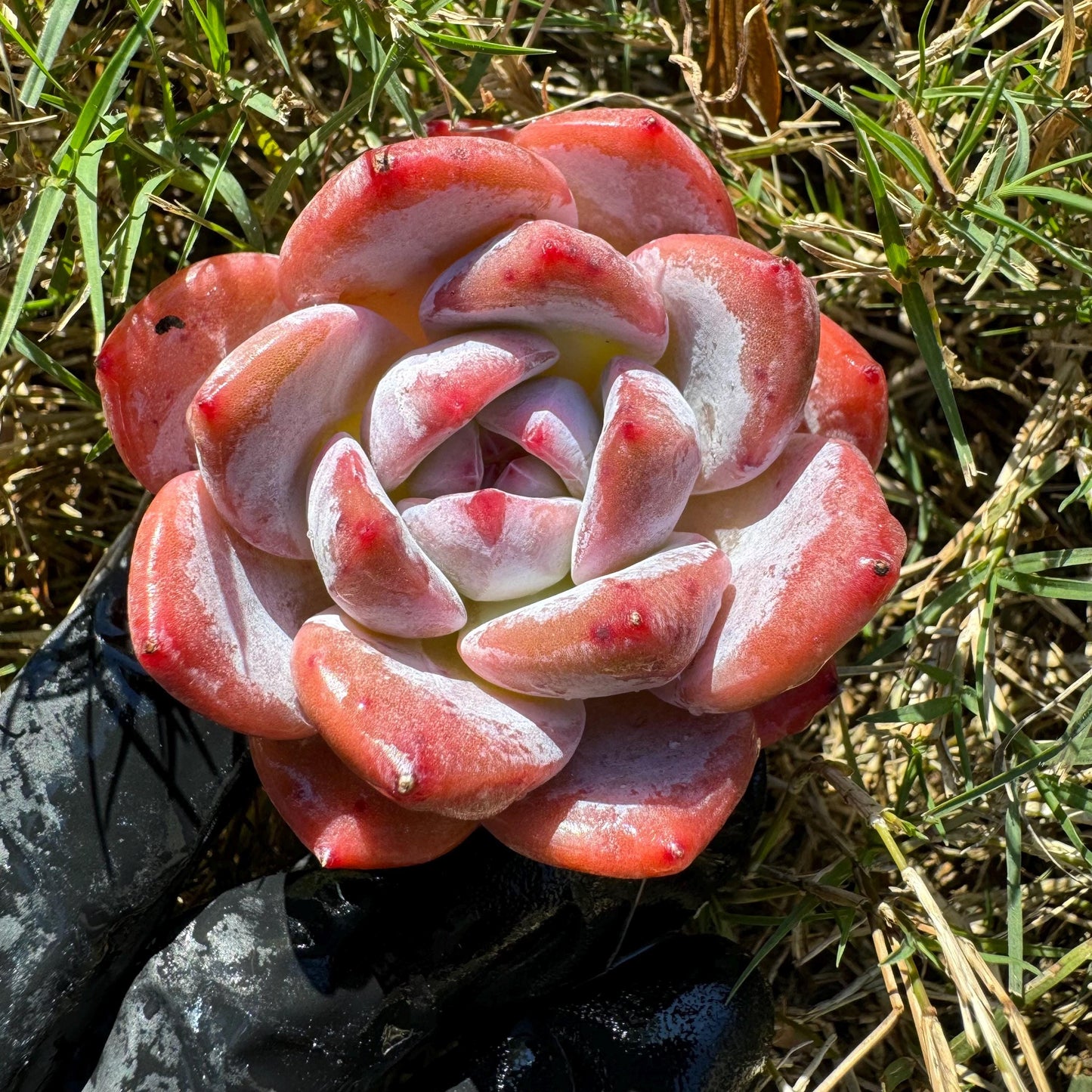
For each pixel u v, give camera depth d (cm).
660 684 12
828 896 16
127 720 14
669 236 13
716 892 16
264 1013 13
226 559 13
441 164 12
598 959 14
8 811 13
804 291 12
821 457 13
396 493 12
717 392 13
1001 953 16
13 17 16
